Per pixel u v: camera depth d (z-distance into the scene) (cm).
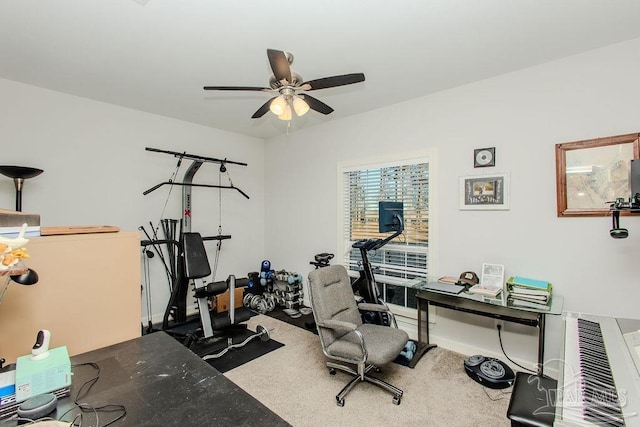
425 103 303
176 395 96
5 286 100
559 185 229
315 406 207
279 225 464
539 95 239
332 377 243
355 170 367
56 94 296
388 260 342
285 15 180
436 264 297
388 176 339
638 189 163
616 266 211
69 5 171
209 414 87
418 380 237
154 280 367
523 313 217
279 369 254
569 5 170
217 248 430
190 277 309
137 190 352
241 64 242
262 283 433
